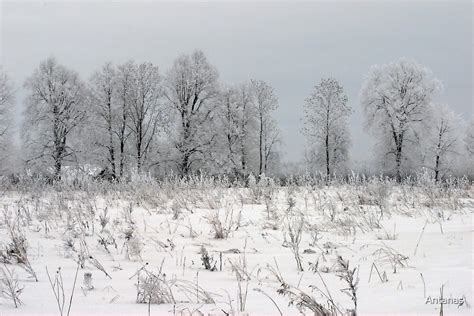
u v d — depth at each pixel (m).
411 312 3.27
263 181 13.77
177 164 40.56
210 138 41.25
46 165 36.28
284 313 3.37
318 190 13.15
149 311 3.30
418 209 10.38
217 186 13.09
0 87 38.31
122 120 40.53
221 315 3.28
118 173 38.91
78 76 41.59
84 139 39.56
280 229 8.30
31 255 6.05
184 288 4.25
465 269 4.65
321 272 5.09
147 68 41.34
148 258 5.95
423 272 4.70
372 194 11.96
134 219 9.25
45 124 38.69
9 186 14.51
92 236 7.59
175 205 9.80
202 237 7.59
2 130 38.16
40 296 3.96
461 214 9.47
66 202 10.76
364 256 5.84
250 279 4.75
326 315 3.21
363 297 3.86
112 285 4.45
